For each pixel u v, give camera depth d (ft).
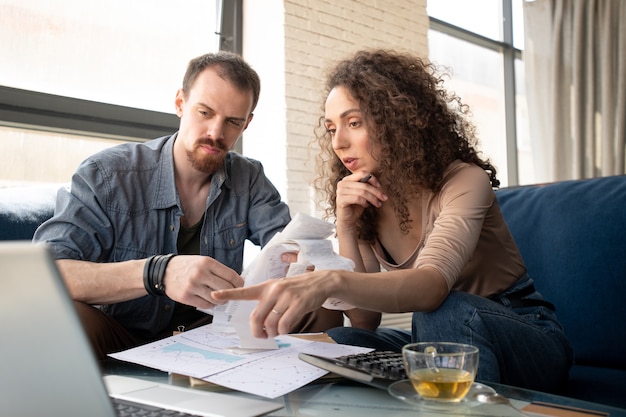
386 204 4.90
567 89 14.85
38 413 1.42
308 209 10.19
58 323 1.46
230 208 5.39
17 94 7.29
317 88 10.51
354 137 4.79
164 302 4.82
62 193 4.67
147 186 4.92
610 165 14.44
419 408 2.25
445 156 4.54
